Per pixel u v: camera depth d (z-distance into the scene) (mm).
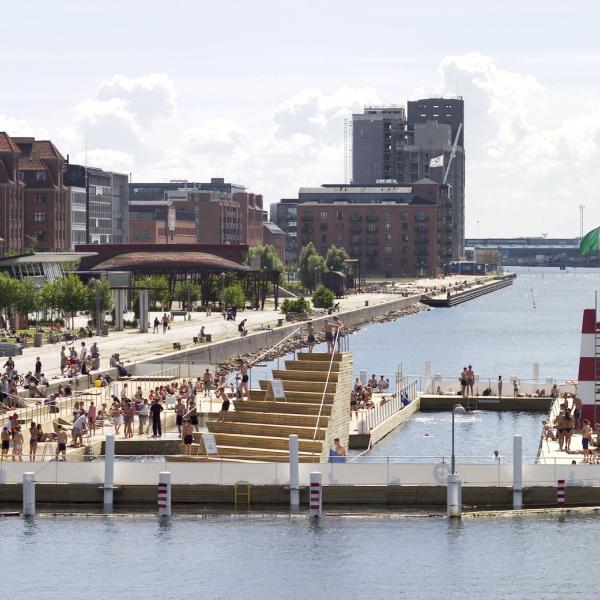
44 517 88250
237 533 84750
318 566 78812
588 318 108062
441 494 90000
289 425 101750
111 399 129500
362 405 132875
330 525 86438
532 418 143250
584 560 79688
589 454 95750
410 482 89938
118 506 90438
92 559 80000
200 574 77438
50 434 106562
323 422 101562
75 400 127312
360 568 78438
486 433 131750
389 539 83625
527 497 89688
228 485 90125
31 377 133750
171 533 84875
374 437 122875
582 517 88125
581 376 108438
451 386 156875
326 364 108438
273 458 95000
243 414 103750
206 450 96000
